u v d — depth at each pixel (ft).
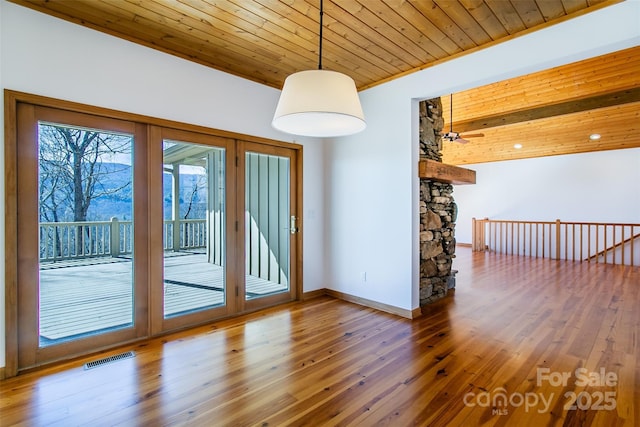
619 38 7.52
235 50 10.21
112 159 9.39
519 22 8.61
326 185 14.74
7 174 7.57
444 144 28.55
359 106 6.74
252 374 7.63
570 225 26.94
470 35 9.27
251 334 10.11
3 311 7.50
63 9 8.06
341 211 14.07
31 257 8.05
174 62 10.21
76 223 9.00
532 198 29.22
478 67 9.89
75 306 9.65
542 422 5.89
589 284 16.56
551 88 18.44
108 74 8.96
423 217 13.09
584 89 17.74
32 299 8.04
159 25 8.82
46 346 8.18
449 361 8.23
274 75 12.10
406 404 6.44
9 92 7.55
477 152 29.76
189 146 10.93
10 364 7.54
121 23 8.70
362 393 6.83
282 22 8.68
